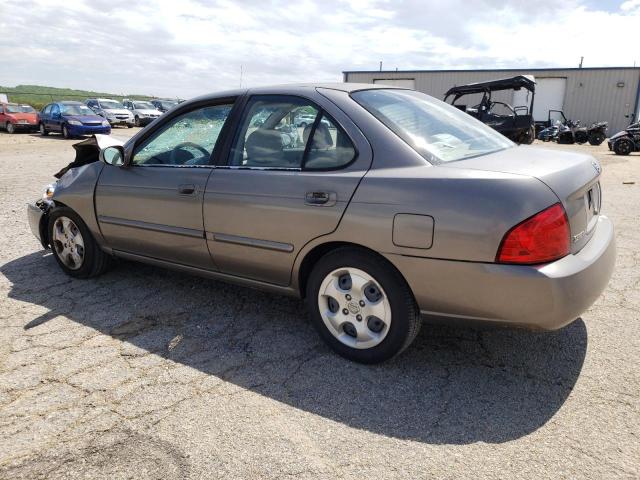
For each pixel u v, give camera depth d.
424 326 3.37
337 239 2.71
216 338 3.23
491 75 33.62
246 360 2.95
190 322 3.46
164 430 2.31
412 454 2.14
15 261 4.81
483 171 2.46
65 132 21.89
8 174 10.67
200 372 2.82
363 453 2.15
